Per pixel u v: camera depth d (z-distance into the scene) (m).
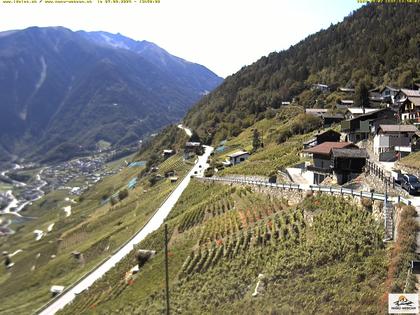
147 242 89.25
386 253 38.44
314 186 64.44
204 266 58.91
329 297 36.16
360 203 50.28
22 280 117.50
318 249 45.31
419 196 51.03
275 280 43.97
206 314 44.00
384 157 83.19
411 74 170.75
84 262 112.50
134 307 57.19
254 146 169.25
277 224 59.50
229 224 71.50
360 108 153.75
